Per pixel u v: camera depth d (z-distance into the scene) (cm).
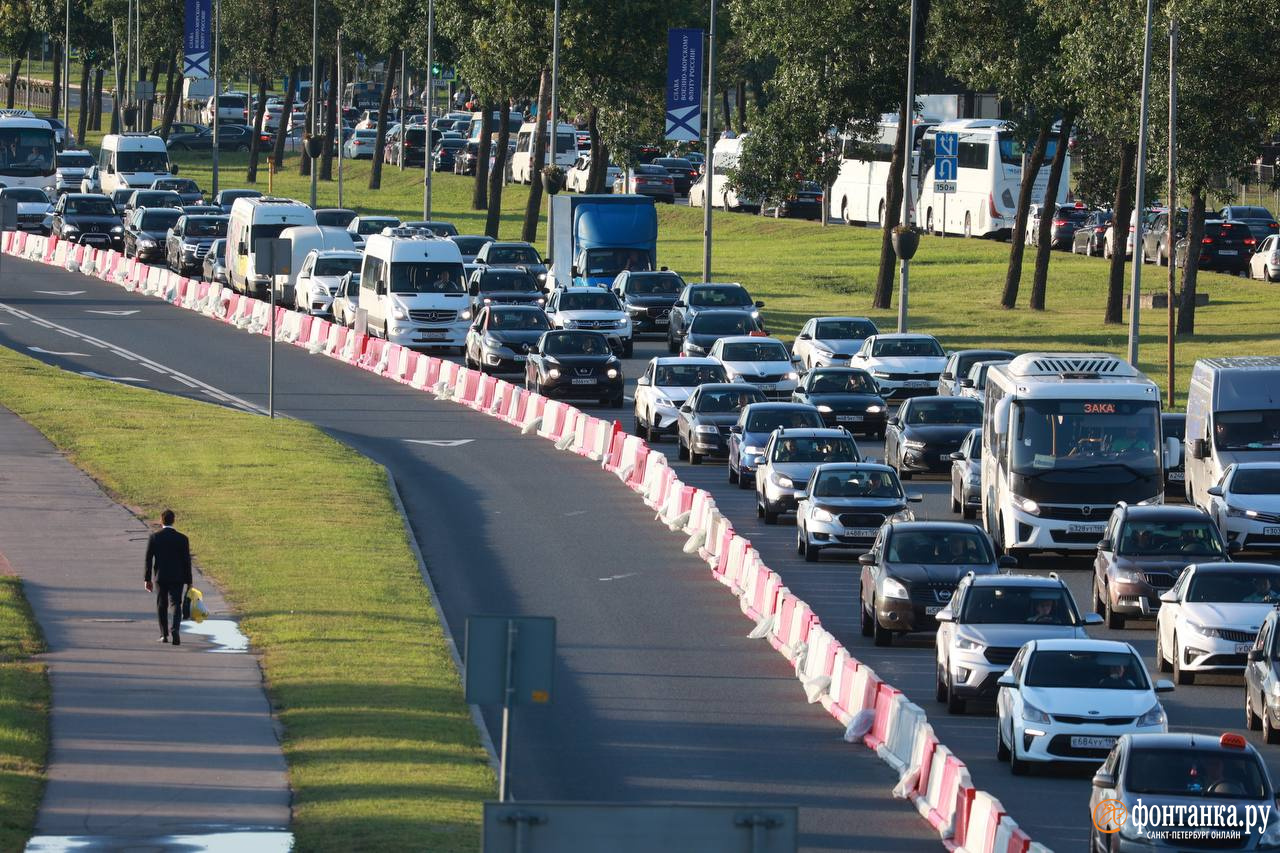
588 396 18950
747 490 15100
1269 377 14050
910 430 15775
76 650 9325
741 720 8594
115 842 6244
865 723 8231
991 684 8719
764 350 19050
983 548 10456
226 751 7506
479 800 6938
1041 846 5572
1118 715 7706
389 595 10812
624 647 10012
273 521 12888
